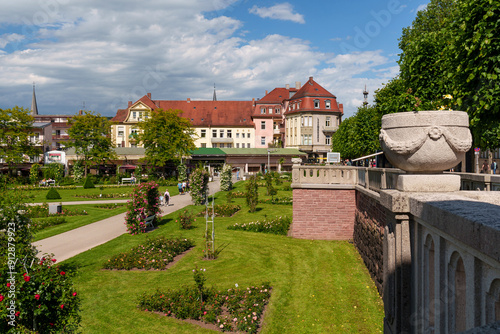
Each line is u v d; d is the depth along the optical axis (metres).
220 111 87.38
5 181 8.72
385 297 4.81
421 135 4.23
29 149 52.34
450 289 3.29
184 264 13.91
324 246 16.17
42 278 6.43
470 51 10.77
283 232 18.92
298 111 78.56
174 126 55.38
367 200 13.39
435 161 4.28
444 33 15.50
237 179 60.62
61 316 6.75
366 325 8.63
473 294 2.76
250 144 85.81
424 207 3.58
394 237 4.48
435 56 16.48
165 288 11.18
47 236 18.61
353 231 17.20
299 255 14.84
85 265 13.57
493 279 2.51
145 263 13.50
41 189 43.84
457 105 11.25
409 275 4.26
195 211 26.62
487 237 2.28
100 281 11.89
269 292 10.74
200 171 29.83
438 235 3.47
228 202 31.02
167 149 54.56
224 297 10.15
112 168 67.06
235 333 8.41
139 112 76.88
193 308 9.30
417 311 4.10
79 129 57.03
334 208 17.52
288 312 9.49
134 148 69.38
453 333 3.24
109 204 30.31
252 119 87.00
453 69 12.33
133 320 9.08
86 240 17.67
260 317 9.21
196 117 85.75
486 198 3.76
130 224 19.16
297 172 17.84
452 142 4.17
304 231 17.81
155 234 19.08
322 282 11.62
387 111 19.06
